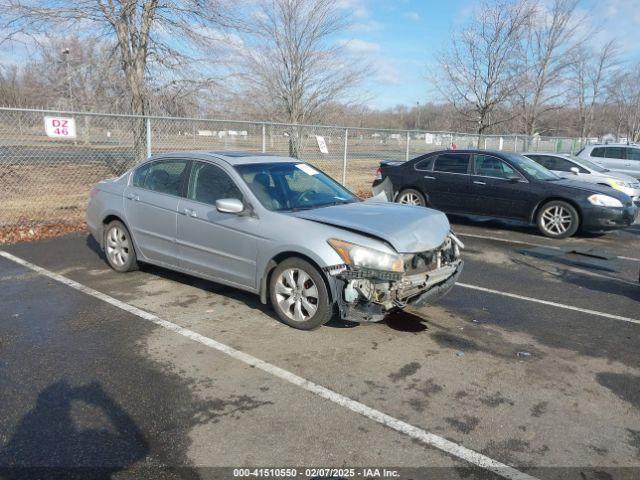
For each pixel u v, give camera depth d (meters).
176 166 5.72
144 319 4.90
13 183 13.06
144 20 13.66
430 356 4.27
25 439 3.03
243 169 5.26
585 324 5.12
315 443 3.08
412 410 3.46
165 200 5.64
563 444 3.13
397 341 4.54
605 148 17.36
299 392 3.64
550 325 5.07
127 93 14.34
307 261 4.53
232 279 5.11
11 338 4.42
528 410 3.49
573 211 9.33
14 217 9.32
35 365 3.94
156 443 3.03
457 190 10.49
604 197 9.19
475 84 21.50
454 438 3.16
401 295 4.39
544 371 4.07
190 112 15.29
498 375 3.98
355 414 3.39
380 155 20.81
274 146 16.33
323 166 18.58
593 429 3.29
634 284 6.62
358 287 4.25
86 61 14.30
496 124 22.88
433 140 21.47
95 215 6.49
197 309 5.18
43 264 6.73
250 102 19.02
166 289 5.79
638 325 5.14
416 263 4.53
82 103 14.53
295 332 4.65
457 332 4.80
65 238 8.25
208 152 5.67
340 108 21.44
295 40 19.73
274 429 3.20
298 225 4.61
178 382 3.74
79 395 3.53
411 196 11.16
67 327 4.68
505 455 3.01
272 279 4.79
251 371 3.93
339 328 4.77
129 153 14.48
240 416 3.33
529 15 20.00
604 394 3.74
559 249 8.60
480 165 10.35
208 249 5.24
